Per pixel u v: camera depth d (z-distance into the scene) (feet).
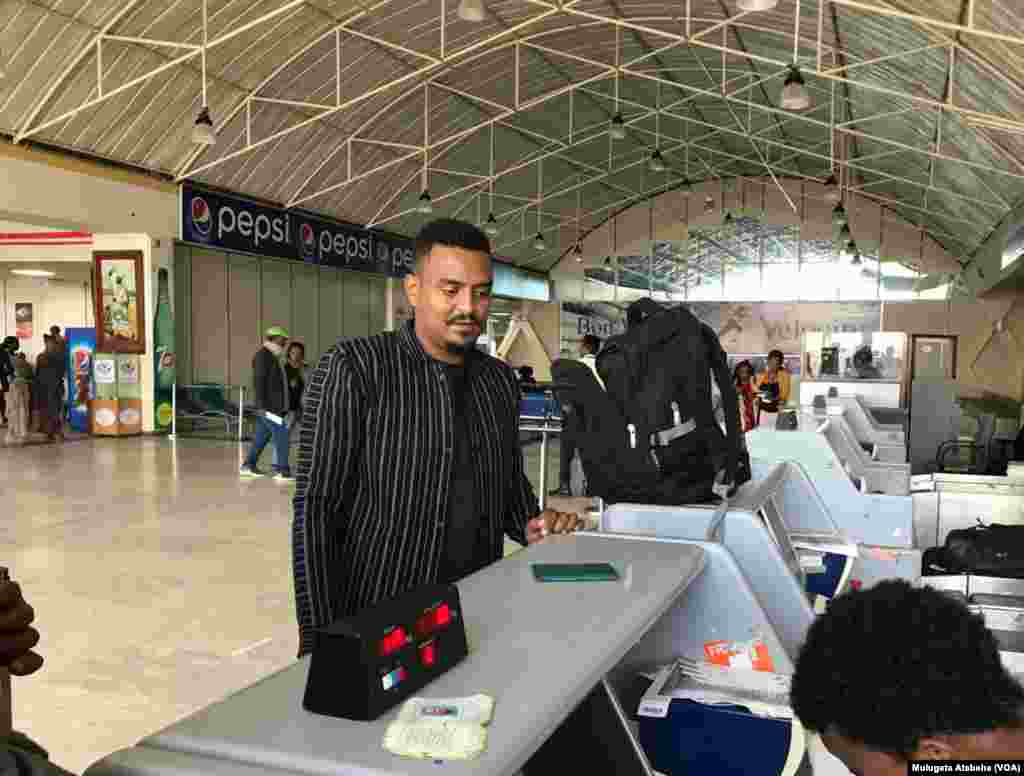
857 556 9.61
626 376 7.26
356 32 39.09
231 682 10.85
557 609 3.85
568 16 44.11
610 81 55.21
